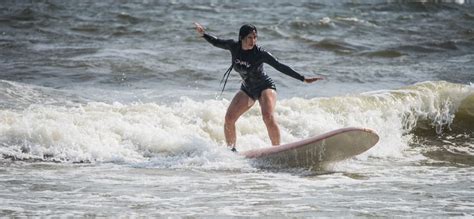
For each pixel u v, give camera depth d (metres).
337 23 100.00
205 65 66.44
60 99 49.38
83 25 93.00
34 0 120.12
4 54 70.25
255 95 36.47
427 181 33.28
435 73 66.12
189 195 29.42
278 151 35.53
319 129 42.84
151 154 37.94
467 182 33.09
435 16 117.44
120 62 65.88
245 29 35.31
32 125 38.75
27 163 35.56
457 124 47.22
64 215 25.86
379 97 47.97
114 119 41.16
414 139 45.19
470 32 97.38
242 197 29.23
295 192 30.34
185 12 110.44
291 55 75.50
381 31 97.06
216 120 42.66
